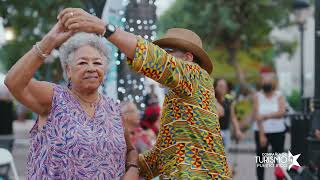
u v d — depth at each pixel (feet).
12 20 52.26
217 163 14.75
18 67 13.70
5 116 36.35
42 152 14.16
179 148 14.64
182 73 14.25
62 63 14.64
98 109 14.64
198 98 14.65
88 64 14.28
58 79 45.83
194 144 14.62
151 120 31.40
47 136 14.15
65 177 13.98
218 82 36.78
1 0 48.91
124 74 29.50
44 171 14.07
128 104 28.12
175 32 15.67
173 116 14.78
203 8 82.07
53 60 46.21
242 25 86.69
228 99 39.19
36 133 14.42
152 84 32.65
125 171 15.44
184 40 15.48
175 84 14.23
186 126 14.64
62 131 14.07
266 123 39.60
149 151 15.74
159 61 13.92
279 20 87.20
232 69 94.07
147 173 15.72
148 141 28.25
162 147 14.96
